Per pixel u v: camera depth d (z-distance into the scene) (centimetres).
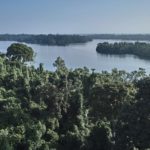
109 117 6725
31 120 6638
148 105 5528
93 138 6225
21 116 6619
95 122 7025
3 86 8662
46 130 6581
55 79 9106
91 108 7088
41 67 10875
